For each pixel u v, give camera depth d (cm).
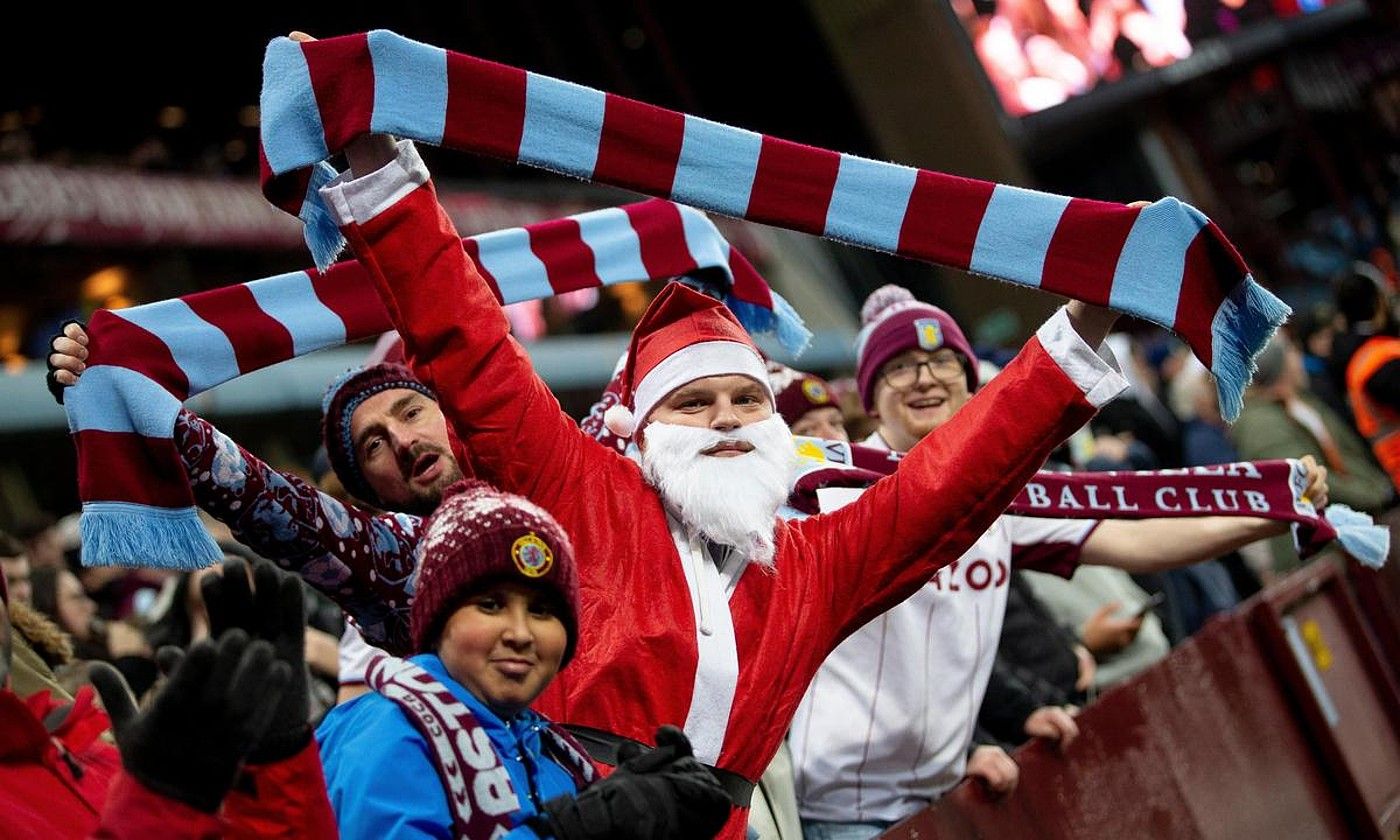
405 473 457
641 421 413
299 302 454
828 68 2650
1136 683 655
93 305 1686
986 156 2566
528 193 2142
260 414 1545
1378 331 1062
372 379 461
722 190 396
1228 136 2862
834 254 2441
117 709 277
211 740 261
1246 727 723
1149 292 407
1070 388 401
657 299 429
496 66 384
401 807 308
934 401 594
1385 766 847
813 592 401
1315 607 838
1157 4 2672
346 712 332
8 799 312
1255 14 2809
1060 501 535
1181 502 541
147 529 390
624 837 297
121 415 398
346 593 406
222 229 1767
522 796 321
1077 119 2528
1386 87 2978
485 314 385
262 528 396
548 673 327
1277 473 557
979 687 549
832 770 534
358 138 381
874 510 409
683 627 383
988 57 2505
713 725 380
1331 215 2908
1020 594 618
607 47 2556
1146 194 2759
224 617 285
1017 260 407
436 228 381
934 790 543
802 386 605
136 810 258
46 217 1591
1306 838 739
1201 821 658
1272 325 409
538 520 327
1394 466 1039
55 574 679
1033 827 558
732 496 392
